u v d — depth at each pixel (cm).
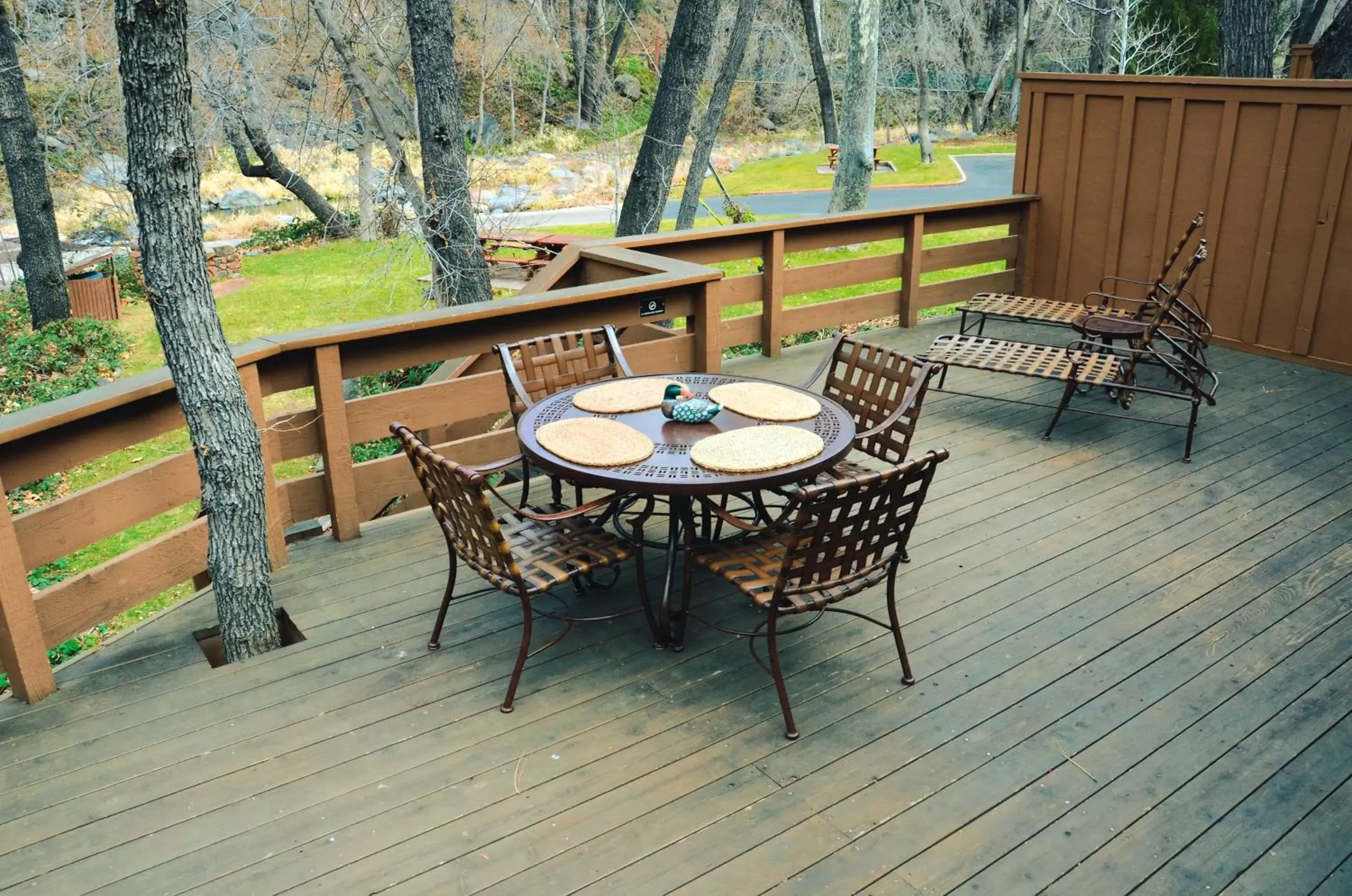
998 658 315
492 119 2384
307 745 281
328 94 1479
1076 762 268
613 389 379
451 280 894
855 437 332
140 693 307
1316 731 278
